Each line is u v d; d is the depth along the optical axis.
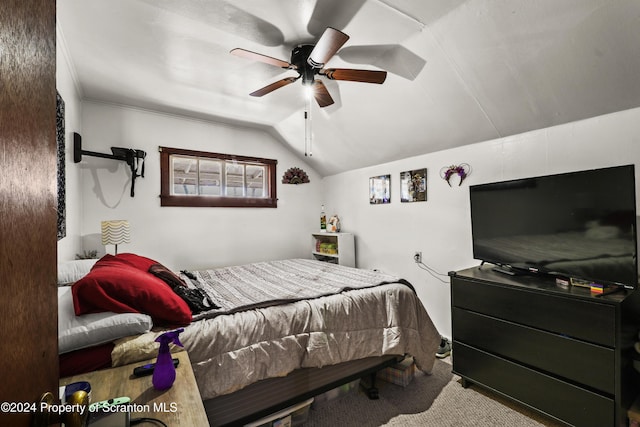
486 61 1.85
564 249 1.78
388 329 2.02
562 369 1.61
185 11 1.66
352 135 3.28
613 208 1.56
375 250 3.67
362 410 1.88
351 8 1.62
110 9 1.64
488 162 2.52
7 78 0.37
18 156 0.40
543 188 1.88
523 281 1.89
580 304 1.55
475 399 1.98
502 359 1.87
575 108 1.91
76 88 2.54
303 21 1.74
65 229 2.04
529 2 1.46
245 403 1.52
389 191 3.47
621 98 1.74
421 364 2.11
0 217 0.35
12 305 0.37
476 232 2.34
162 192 3.23
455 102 2.28
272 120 3.52
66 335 1.13
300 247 4.27
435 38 1.83
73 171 2.43
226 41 1.94
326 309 1.85
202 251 3.47
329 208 4.42
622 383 1.43
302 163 4.31
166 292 1.48
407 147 3.06
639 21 1.37
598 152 1.90
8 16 0.37
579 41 1.55
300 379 1.71
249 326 1.56
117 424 0.76
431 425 1.73
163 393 0.97
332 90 2.67
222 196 3.62
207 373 1.37
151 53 2.09
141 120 3.13
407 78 2.24
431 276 3.00
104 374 1.09
